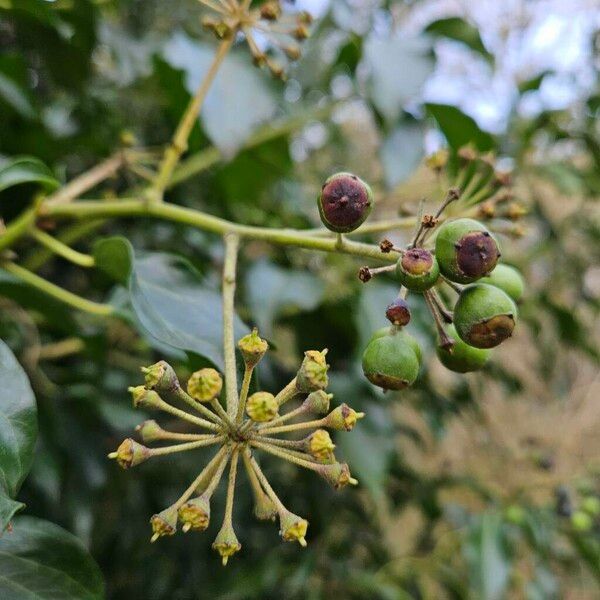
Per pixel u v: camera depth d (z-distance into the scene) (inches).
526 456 13.2
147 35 9.5
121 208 6.1
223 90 7.3
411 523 14.6
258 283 7.5
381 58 7.9
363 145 13.6
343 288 8.0
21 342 8.1
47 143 8.0
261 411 3.9
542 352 12.6
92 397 8.3
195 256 9.6
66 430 8.1
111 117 9.7
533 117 10.3
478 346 4.5
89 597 4.6
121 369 9.3
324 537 11.0
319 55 9.3
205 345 5.4
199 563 11.2
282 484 10.8
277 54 8.8
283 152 8.9
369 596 11.6
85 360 9.1
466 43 9.3
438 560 12.0
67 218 6.3
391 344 4.5
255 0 7.8
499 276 5.3
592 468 12.2
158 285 5.8
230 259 5.4
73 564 4.7
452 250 4.3
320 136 12.8
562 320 11.3
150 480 10.7
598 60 11.1
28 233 6.2
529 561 12.0
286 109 9.6
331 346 7.9
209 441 4.1
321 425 4.2
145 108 10.4
